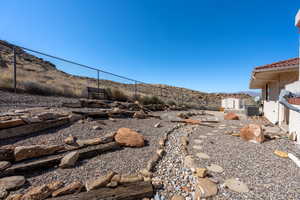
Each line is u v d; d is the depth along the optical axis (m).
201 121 7.64
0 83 5.25
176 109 12.23
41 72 10.91
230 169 2.61
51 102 5.29
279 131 5.27
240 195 1.93
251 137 4.28
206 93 28.09
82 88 8.78
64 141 2.84
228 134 5.05
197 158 3.06
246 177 2.36
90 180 1.99
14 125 2.65
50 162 2.25
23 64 10.43
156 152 3.22
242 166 2.72
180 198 1.91
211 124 6.97
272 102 7.39
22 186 1.79
